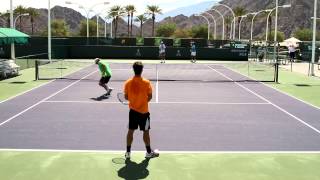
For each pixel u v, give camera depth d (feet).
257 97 60.70
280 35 394.93
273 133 38.52
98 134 37.32
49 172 26.96
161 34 393.91
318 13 615.16
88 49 147.64
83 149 32.35
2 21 373.61
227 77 88.58
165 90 67.00
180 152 31.68
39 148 32.55
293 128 40.73
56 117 44.68
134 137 35.96
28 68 105.91
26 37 94.38
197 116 45.93
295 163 29.27
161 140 35.37
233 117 45.73
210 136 37.01
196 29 360.07
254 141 35.47
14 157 30.12
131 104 29.09
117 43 169.68
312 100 58.65
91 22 361.51
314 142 35.40
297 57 155.12
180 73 96.32
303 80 84.94
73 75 89.25
